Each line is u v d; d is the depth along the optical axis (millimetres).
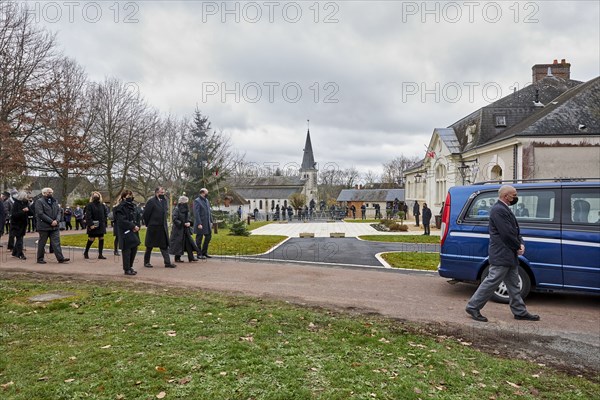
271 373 3809
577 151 18391
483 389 3705
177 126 39469
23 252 12016
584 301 6992
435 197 29500
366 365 4090
